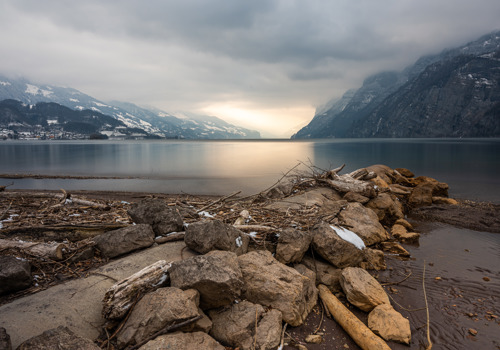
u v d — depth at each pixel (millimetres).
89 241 5902
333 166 34062
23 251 5320
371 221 8945
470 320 5051
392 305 5531
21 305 4047
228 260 4918
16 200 11102
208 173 28047
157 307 3744
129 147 99000
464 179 22719
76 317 3959
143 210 6859
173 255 5734
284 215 8711
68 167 35312
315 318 5141
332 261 6402
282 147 94688
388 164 36125
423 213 11938
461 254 7902
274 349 4145
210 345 3656
